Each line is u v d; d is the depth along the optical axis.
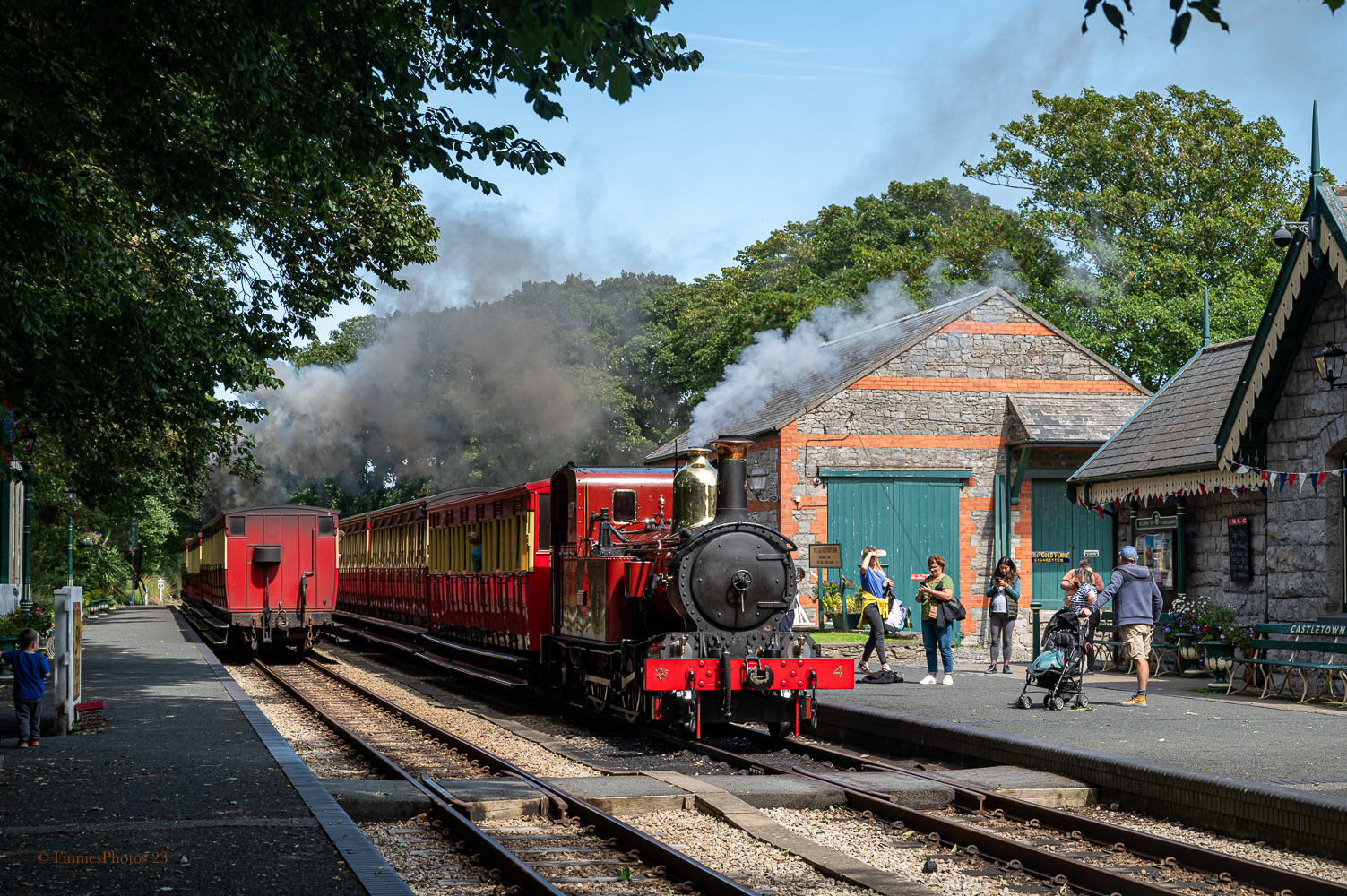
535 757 12.02
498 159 10.80
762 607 12.27
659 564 12.69
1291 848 7.68
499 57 8.87
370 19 10.20
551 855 7.68
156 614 43.41
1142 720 11.93
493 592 18.41
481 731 14.22
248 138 11.55
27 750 10.84
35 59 10.75
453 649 21.05
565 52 7.09
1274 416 15.45
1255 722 11.80
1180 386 20.20
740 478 12.57
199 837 7.21
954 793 9.41
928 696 14.34
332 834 7.25
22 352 14.12
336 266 17.25
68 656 12.09
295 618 25.94
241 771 9.63
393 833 8.20
